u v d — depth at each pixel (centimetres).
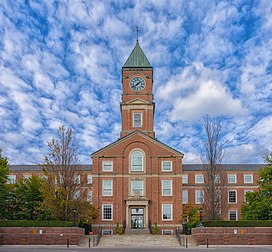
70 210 4606
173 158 6012
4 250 3375
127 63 6975
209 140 5400
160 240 4581
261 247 3956
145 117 6725
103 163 6022
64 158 4712
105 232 5753
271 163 5197
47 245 4153
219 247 3994
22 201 5484
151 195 5894
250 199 5528
